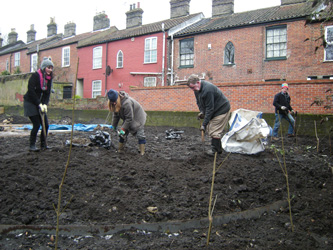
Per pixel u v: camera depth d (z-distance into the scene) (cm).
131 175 434
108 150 582
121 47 2258
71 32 3058
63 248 274
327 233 324
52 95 1989
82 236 300
